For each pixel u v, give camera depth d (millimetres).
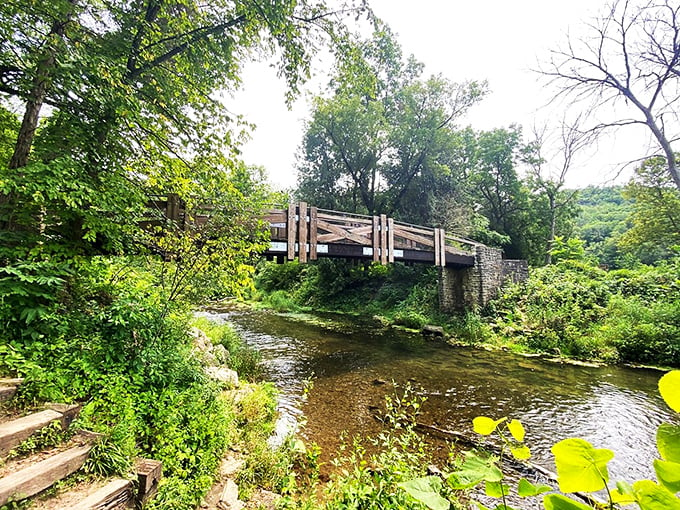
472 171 20016
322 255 8516
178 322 4695
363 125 17266
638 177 12656
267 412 4418
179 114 5246
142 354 3424
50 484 1974
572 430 4719
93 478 2154
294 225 7656
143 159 4977
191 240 4789
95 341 3363
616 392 6223
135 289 4770
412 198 18797
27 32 3691
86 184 3635
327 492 2502
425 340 10734
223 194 5281
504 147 18375
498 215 19516
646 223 14289
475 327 10805
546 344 9297
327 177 19234
